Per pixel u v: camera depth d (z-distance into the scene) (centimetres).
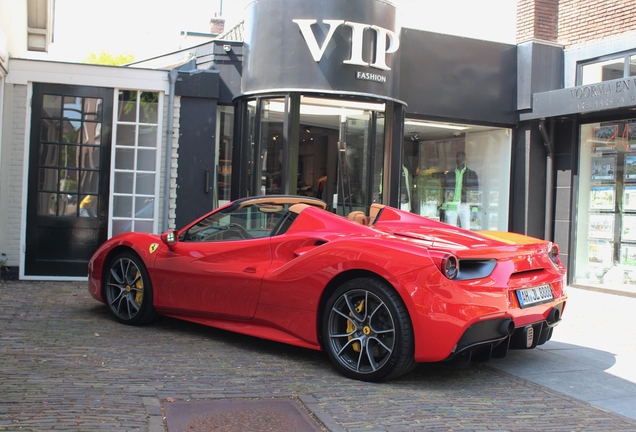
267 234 487
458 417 348
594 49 953
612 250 923
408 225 501
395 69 861
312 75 805
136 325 554
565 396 405
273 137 836
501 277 406
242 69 879
